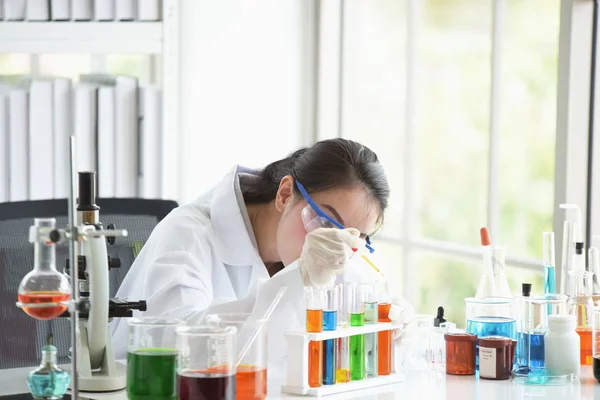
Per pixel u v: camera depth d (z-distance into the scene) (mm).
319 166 2410
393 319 2125
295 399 1927
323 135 4738
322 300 1986
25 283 1688
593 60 3338
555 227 3377
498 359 2168
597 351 2207
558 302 2254
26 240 2752
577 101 3334
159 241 2641
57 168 4000
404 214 4438
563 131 3342
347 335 2014
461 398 1969
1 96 3938
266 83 4605
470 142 7742
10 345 2643
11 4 3965
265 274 2740
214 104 4465
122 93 4055
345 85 4750
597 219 3340
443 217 7789
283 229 2494
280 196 2549
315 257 2123
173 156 4336
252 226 2750
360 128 4891
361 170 2414
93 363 2049
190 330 1754
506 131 7242
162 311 2395
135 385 1810
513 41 7145
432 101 7816
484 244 2404
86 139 4020
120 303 2107
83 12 4039
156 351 1819
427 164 7895
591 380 2193
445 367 2254
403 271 4445
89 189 1936
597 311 2203
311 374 1980
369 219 2436
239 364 1836
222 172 4504
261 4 4566
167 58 4211
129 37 4102
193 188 4430
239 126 4539
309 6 4680
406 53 4414
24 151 3975
